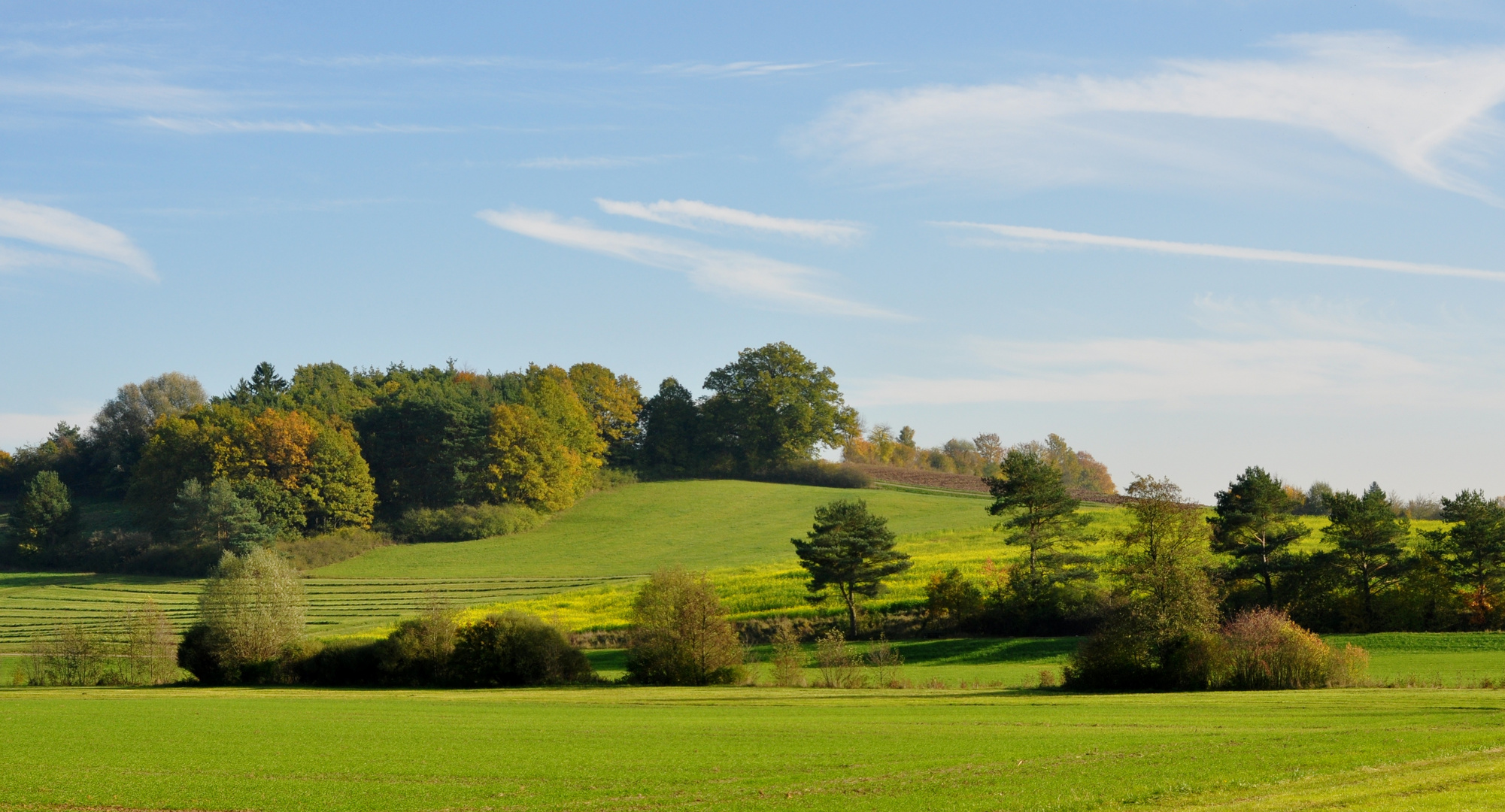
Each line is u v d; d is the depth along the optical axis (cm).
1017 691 4797
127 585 10756
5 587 10662
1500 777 1920
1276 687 4388
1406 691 4078
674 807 2070
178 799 2239
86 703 4638
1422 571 6806
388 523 13188
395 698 4962
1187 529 4950
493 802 2169
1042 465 7931
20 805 2194
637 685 5588
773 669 5666
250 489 12056
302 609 6538
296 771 2553
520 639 5753
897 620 7588
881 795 2114
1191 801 1872
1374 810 1672
